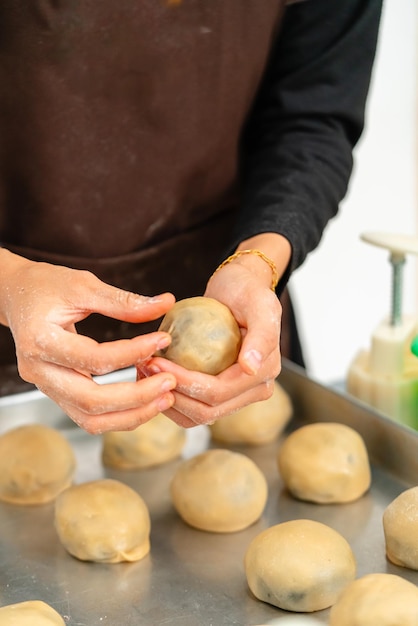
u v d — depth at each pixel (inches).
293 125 41.8
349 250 84.4
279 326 28.9
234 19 38.7
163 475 40.3
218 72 39.9
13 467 37.9
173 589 31.9
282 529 32.6
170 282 45.1
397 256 39.7
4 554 34.3
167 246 44.3
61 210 41.2
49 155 39.7
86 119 39.3
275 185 39.1
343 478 36.9
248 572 31.5
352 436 38.6
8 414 42.5
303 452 37.8
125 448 40.2
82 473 40.4
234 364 29.3
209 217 45.2
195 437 43.6
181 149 41.6
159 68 38.8
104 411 27.7
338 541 32.2
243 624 30.1
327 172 40.3
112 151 40.5
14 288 29.0
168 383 27.6
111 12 36.9
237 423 42.0
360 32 41.0
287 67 42.2
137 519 34.2
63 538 34.0
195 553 34.3
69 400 28.0
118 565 33.4
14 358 44.4
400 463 38.5
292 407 44.3
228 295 30.7
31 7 35.9
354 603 28.6
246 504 35.6
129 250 43.5
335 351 87.4
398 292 40.7
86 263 42.7
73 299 27.7
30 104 38.3
